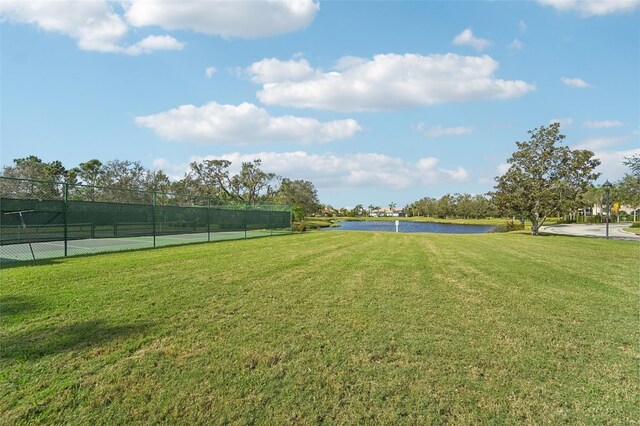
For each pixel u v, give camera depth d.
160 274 8.26
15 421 2.71
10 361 3.64
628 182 30.06
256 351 3.98
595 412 2.93
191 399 3.04
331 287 7.16
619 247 16.64
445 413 2.91
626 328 4.95
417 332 4.65
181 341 4.23
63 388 3.16
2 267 9.16
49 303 5.65
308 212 71.25
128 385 3.23
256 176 55.38
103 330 4.53
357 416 2.85
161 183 44.91
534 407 3.00
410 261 11.09
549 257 12.61
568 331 4.80
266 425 2.74
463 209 95.50
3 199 13.09
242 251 13.39
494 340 4.43
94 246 15.11
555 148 26.28
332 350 4.04
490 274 8.95
